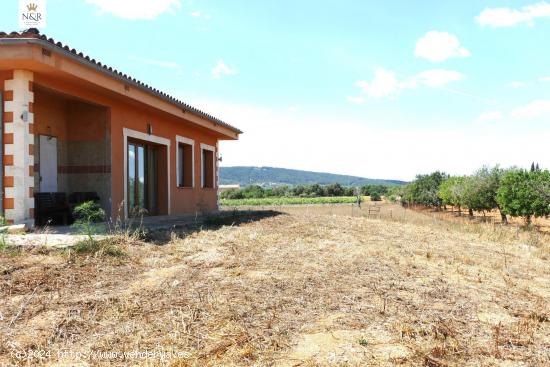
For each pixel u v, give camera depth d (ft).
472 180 76.54
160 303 13.62
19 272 15.78
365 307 14.05
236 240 26.48
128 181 39.81
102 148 34.32
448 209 125.29
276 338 11.19
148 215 43.80
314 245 26.50
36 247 18.90
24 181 25.18
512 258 28.14
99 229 25.53
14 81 25.20
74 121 34.83
